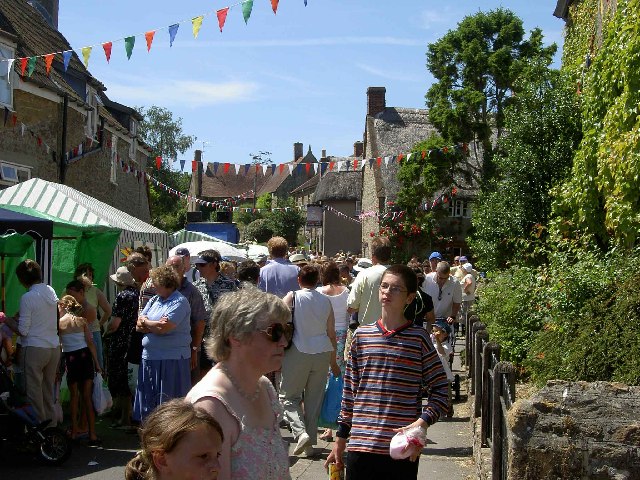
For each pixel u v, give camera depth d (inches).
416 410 183.9
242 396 125.0
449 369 402.6
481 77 1534.2
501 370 226.5
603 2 647.8
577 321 301.0
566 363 287.0
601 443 186.9
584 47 718.5
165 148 2628.0
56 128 808.3
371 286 325.1
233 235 1228.5
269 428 128.2
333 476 189.6
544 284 408.5
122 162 962.7
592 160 474.9
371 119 2085.4
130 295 367.6
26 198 503.2
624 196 394.6
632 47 407.2
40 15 1006.4
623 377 264.2
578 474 186.9
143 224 636.1
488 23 1520.7
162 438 103.3
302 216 2615.7
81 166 923.4
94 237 488.7
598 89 475.5
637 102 406.3
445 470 297.4
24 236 362.9
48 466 307.4
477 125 1489.9
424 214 1574.8
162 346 309.1
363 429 182.5
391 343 185.2
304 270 320.8
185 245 741.9
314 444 323.6
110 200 1058.1
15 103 726.5
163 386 307.6
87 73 920.3
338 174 2532.0
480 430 282.2
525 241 594.2
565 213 525.7
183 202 2748.5
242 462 120.6
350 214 2484.0
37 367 325.7
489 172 1473.9
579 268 342.6
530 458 188.2
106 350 397.4
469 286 731.4
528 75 823.1
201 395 120.6
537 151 754.8
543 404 189.5
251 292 130.0
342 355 363.3
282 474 126.9
